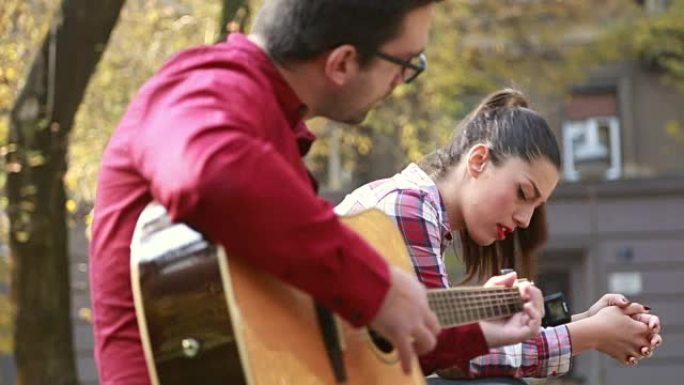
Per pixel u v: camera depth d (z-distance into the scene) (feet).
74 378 35.42
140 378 9.21
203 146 8.16
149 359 8.82
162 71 9.05
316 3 9.04
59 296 35.01
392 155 73.87
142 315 8.82
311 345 9.06
